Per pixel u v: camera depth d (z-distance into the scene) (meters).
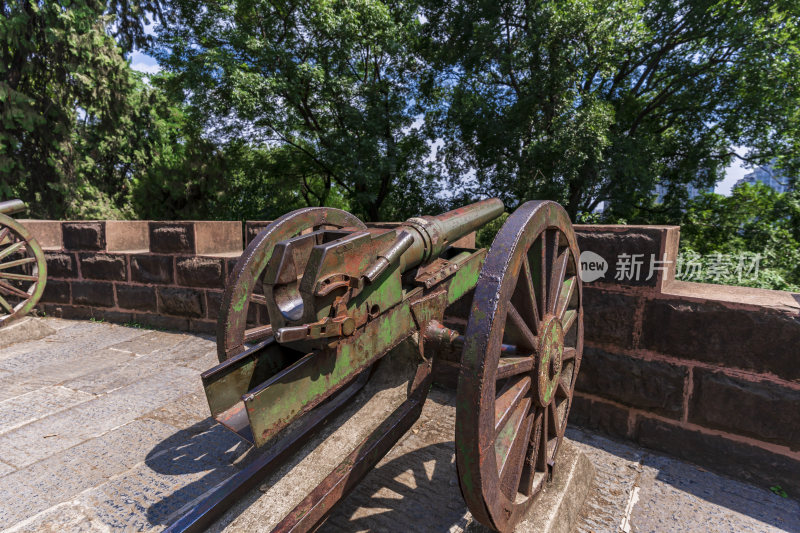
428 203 17.73
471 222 2.48
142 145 18.48
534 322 1.72
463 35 13.96
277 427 1.41
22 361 4.09
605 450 2.75
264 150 16.88
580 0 11.30
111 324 5.31
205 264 4.66
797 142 14.37
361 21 13.20
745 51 12.38
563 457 2.26
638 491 2.35
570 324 2.20
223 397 1.70
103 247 5.30
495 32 12.83
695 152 14.89
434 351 2.19
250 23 12.42
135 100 17.75
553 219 1.79
